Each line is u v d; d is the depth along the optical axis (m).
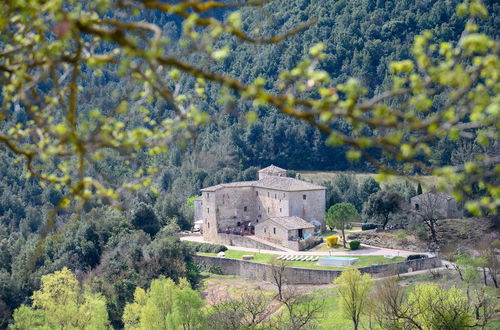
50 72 15.43
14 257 136.00
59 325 88.50
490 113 12.39
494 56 12.73
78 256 133.25
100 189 16.34
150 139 16.56
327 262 128.50
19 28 16.48
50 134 16.22
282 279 127.44
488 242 124.25
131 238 138.12
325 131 12.38
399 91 12.95
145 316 90.50
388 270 114.62
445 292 72.06
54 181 17.16
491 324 76.44
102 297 103.50
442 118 12.95
